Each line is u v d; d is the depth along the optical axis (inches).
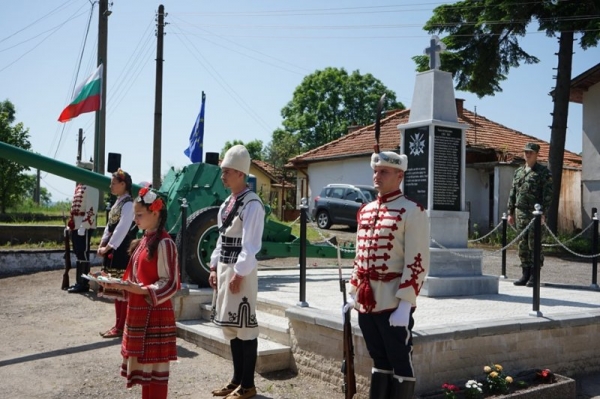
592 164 859.4
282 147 1631.4
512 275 509.4
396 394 165.2
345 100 1948.8
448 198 308.7
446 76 310.8
